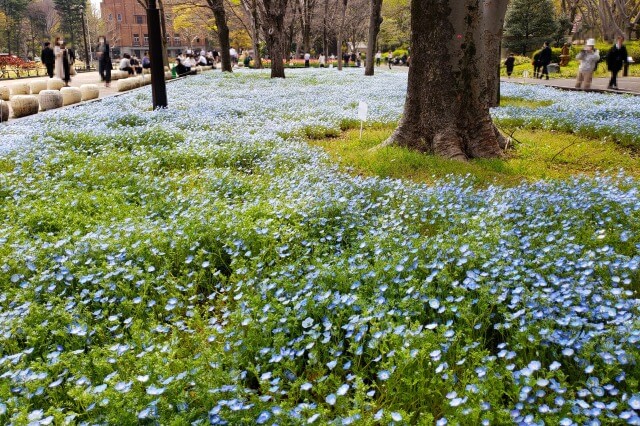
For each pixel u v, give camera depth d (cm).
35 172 729
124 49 10381
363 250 440
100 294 365
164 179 706
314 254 436
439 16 825
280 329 312
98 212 571
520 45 4709
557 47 4788
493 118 1267
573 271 371
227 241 441
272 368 297
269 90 2102
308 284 361
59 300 364
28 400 265
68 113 1302
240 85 2389
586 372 262
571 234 455
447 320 331
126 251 434
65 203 570
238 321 328
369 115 1341
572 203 519
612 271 376
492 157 868
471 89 852
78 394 258
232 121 1212
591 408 236
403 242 425
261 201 572
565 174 777
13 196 616
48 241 486
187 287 398
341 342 298
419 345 280
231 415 238
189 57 4116
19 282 405
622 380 262
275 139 977
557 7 6512
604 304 329
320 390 261
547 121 1200
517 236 446
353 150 944
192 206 546
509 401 257
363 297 348
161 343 322
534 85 2488
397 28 7819
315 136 1141
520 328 295
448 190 587
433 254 394
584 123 1144
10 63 4138
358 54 6944
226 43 3594
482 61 848
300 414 239
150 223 496
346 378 287
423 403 261
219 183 652
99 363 282
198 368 268
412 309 325
